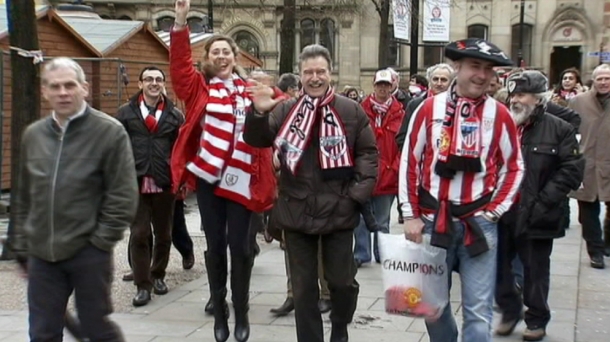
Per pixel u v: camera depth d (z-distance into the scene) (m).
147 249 6.80
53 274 4.23
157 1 36.75
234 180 5.38
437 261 4.40
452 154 4.28
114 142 4.25
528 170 5.52
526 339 5.74
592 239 8.28
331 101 4.77
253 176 5.42
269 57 36.34
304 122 4.71
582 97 8.54
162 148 6.83
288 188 4.77
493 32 37.12
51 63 4.20
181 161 5.57
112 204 4.24
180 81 5.50
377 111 8.08
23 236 4.35
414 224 4.41
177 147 5.58
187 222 11.35
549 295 7.06
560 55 37.03
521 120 5.52
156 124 6.82
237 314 5.60
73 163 4.19
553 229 5.56
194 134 5.55
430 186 4.38
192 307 6.71
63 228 4.17
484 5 37.16
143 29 15.89
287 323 6.23
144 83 6.86
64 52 13.60
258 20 36.19
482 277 4.33
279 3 35.97
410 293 4.42
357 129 4.79
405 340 5.70
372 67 36.84
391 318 6.26
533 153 5.51
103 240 4.21
